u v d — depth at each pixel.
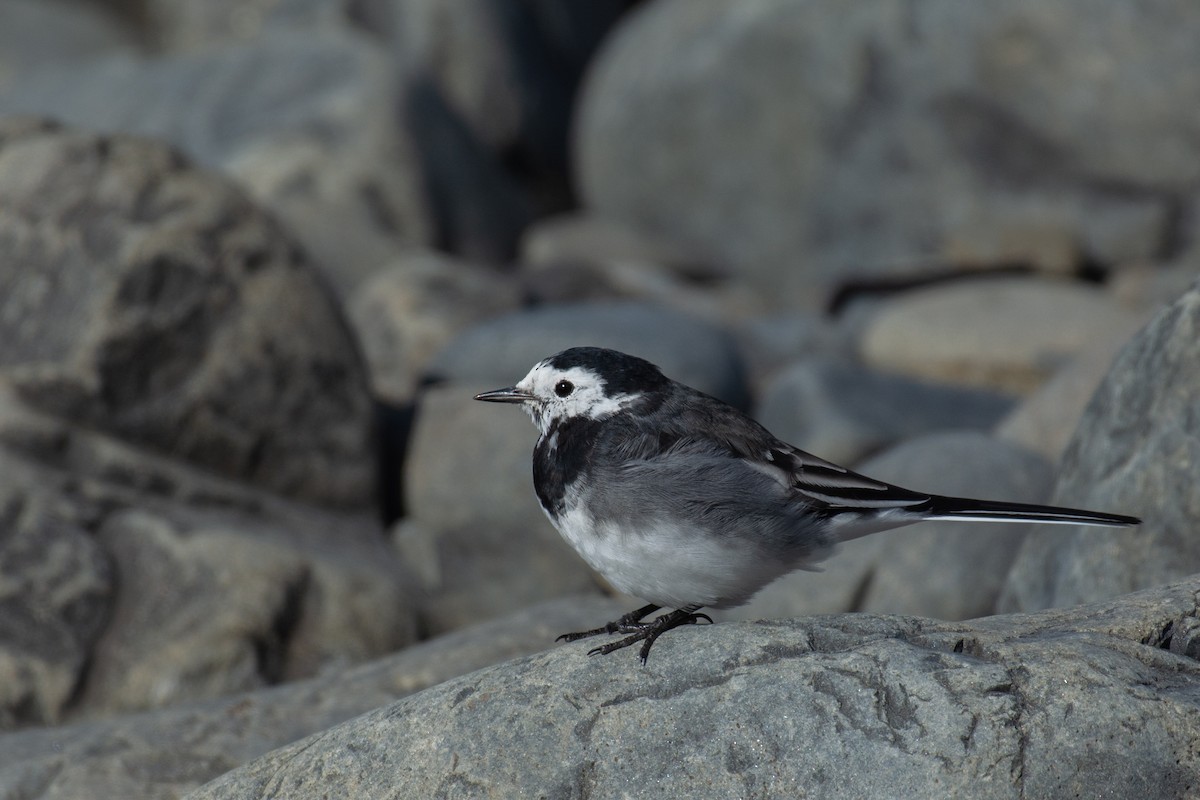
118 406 12.52
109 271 12.69
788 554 7.09
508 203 24.70
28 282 12.98
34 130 14.00
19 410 12.06
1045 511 7.22
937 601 10.68
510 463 13.45
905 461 11.94
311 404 13.34
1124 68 20.06
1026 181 20.89
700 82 23.81
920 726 5.74
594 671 6.40
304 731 8.55
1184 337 8.45
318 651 11.07
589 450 7.25
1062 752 5.61
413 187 22.30
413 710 6.46
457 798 6.02
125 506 11.81
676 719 6.05
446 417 14.28
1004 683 5.84
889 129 21.89
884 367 19.03
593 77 26.50
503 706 6.31
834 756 5.76
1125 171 20.33
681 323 17.53
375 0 27.23
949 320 18.86
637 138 24.75
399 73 23.58
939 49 21.36
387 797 6.13
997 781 5.56
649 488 6.99
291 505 13.11
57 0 30.06
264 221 13.63
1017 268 20.97
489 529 13.30
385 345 18.25
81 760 8.27
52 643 10.52
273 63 23.72
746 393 17.27
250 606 10.89
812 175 22.73
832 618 6.62
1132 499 8.39
